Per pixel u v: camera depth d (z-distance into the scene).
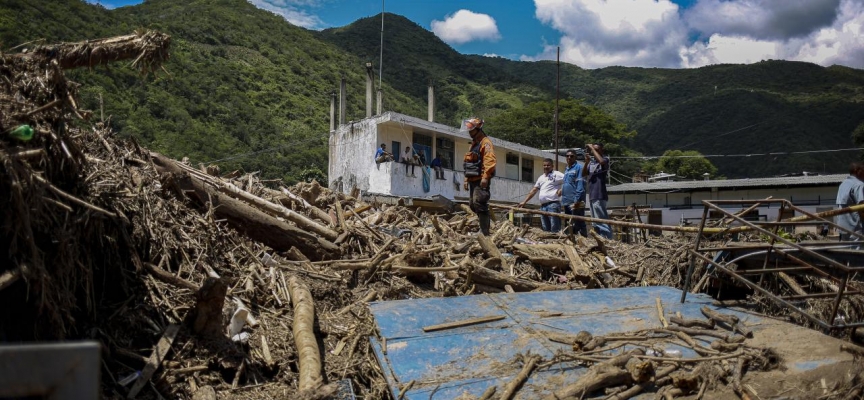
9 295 2.68
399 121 22.33
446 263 6.14
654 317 4.47
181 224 4.67
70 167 3.29
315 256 5.73
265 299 4.43
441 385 3.38
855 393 3.25
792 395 3.24
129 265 3.89
